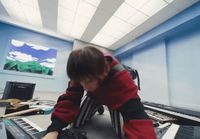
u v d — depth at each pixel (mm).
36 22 3611
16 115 817
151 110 1290
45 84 3998
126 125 477
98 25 3242
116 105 525
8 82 1485
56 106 636
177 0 2182
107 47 4684
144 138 401
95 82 427
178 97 2611
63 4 2607
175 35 2852
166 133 631
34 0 2652
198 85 2320
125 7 2461
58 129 529
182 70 2621
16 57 3684
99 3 2404
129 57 4645
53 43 4309
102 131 655
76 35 4082
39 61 3986
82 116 697
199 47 2381
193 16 2223
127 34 3531
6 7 3102
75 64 354
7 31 3686
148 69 3418
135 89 527
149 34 3193
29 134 513
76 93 647
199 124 964
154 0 2223
